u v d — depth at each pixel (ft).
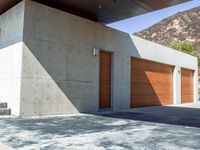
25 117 27.02
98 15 38.60
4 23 32.42
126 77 41.19
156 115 32.14
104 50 37.50
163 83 51.67
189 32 285.43
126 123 24.58
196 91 63.98
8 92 29.45
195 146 15.15
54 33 30.73
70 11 36.68
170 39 293.23
